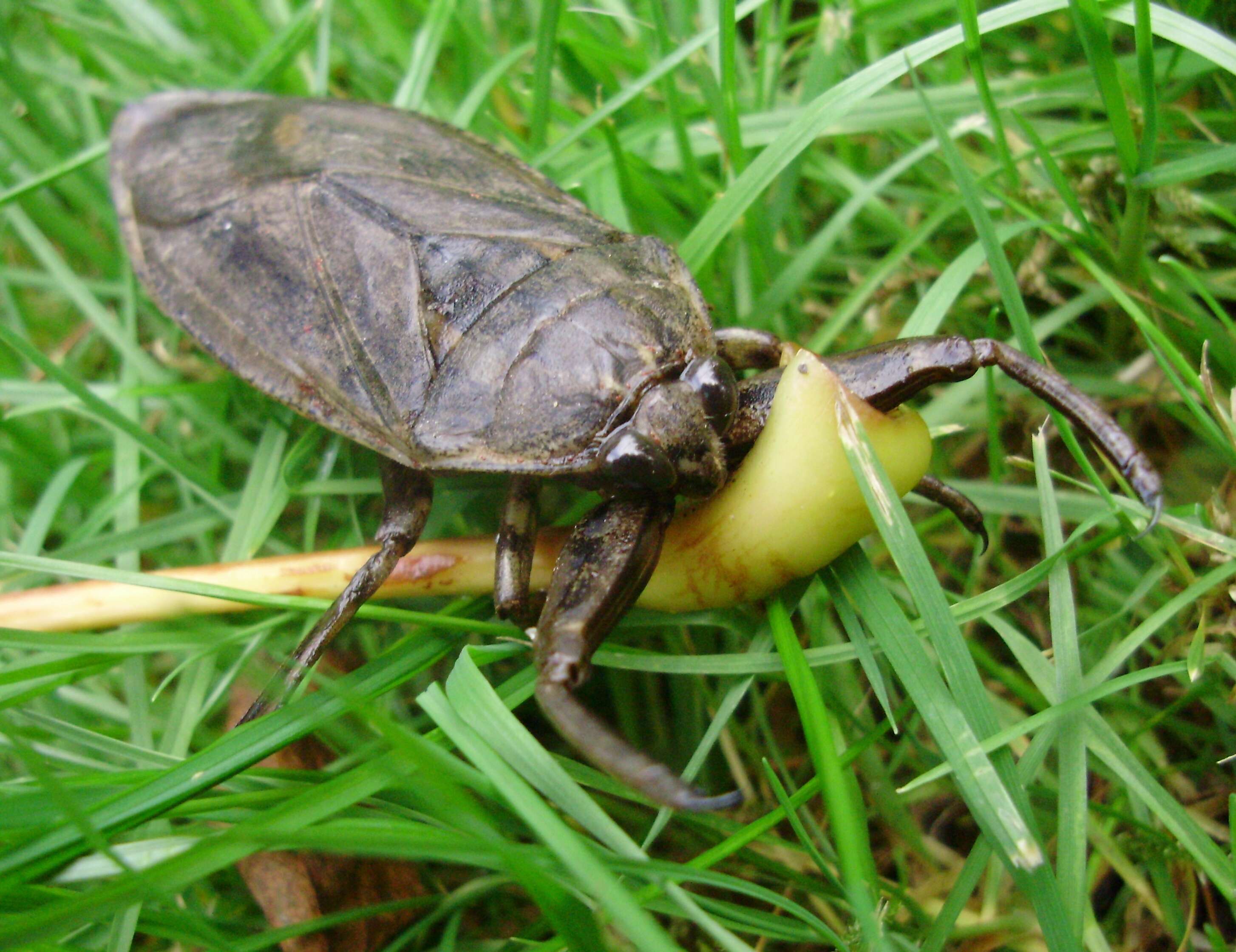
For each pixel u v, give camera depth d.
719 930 0.11
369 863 0.14
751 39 0.20
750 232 0.16
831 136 0.17
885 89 0.18
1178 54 0.15
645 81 0.16
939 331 0.17
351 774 0.12
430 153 0.15
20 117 0.19
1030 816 0.12
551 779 0.12
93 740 0.13
